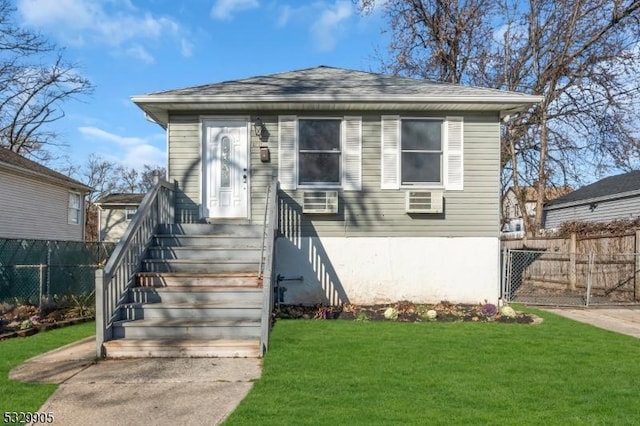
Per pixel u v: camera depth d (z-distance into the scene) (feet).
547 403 14.39
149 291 23.94
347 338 22.57
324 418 13.15
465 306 32.32
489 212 33.17
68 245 42.06
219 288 24.43
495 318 28.73
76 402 14.87
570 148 63.87
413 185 33.19
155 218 29.63
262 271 26.89
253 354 20.07
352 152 33.24
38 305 33.40
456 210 33.17
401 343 21.70
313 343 21.56
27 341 23.59
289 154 33.24
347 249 32.91
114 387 16.25
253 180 33.27
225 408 14.25
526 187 75.66
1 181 52.26
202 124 33.37
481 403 14.33
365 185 33.22
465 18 68.39
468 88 34.35
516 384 16.16
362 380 16.43
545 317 30.04
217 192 33.35
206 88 34.22
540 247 52.06
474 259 33.01
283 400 14.60
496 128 33.35
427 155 33.47
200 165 33.27
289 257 32.78
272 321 26.02
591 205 74.08
